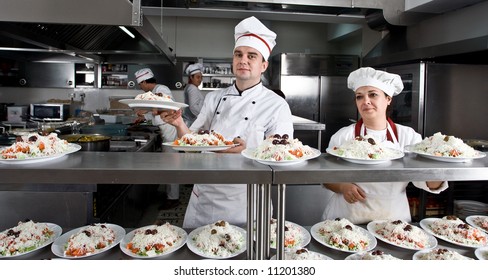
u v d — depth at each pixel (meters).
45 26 2.44
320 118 5.74
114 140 3.07
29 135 1.07
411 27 4.00
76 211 1.81
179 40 6.36
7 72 5.66
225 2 4.04
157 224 1.35
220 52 6.43
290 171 0.92
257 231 1.09
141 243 1.19
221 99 1.87
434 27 3.69
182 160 1.03
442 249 1.22
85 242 1.19
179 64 6.10
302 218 1.98
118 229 1.36
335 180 0.94
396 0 3.91
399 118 3.56
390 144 1.58
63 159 1.02
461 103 3.25
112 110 5.93
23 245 1.18
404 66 3.46
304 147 1.11
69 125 3.36
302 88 5.68
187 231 1.40
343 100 5.74
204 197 1.74
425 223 1.51
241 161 1.03
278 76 5.81
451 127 3.26
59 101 5.65
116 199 2.42
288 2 3.86
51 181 0.90
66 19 1.81
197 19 6.36
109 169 0.90
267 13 4.80
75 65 5.83
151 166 0.94
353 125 1.74
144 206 3.79
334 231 1.37
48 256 1.18
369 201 1.58
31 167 0.91
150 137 3.46
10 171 0.89
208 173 0.91
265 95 1.79
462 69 3.23
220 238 1.24
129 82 6.00
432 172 0.97
